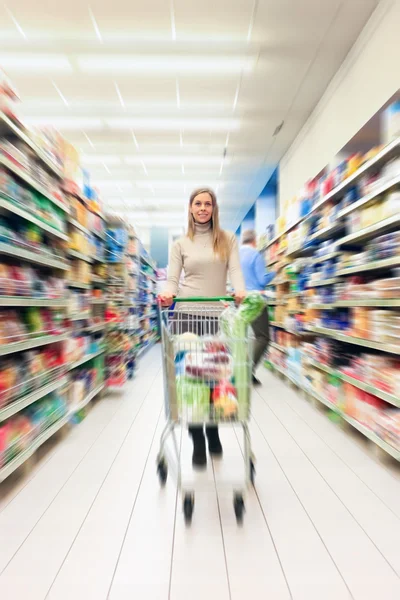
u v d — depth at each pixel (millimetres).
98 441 2537
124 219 4898
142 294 7121
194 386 1678
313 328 3330
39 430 2203
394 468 2125
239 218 13219
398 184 2057
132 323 4910
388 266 2201
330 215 3004
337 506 1730
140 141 6738
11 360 2062
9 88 1991
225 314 1859
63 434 2617
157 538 1490
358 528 1561
